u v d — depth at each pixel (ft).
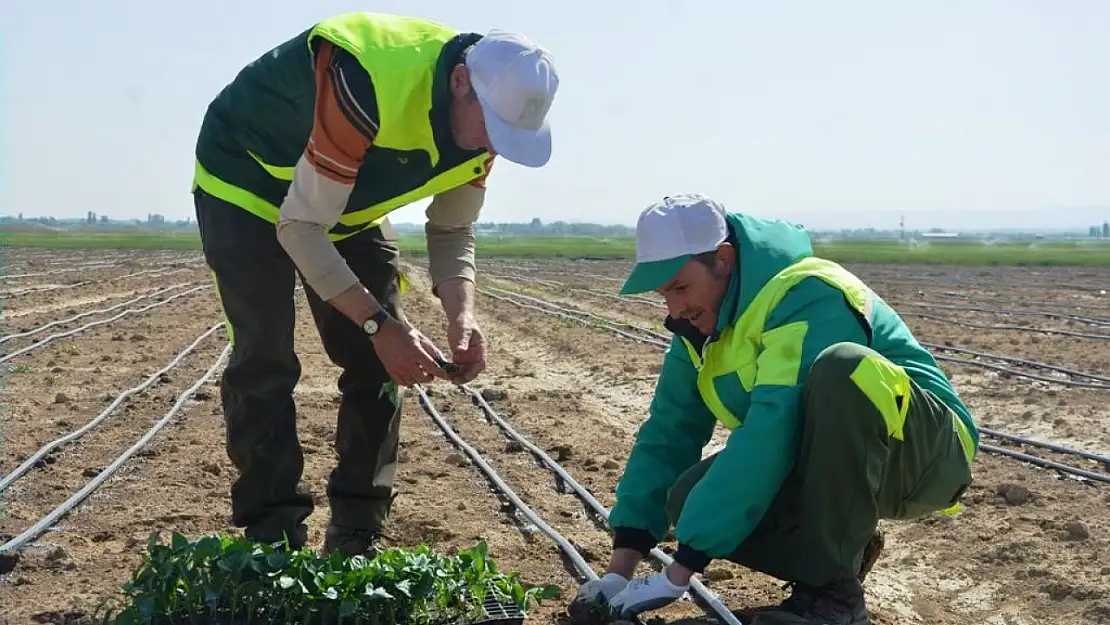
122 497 20.07
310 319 57.21
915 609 15.55
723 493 11.73
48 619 13.56
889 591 16.26
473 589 12.48
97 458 23.34
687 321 12.78
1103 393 33.94
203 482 21.24
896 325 12.86
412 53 12.19
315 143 12.19
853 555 12.28
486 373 39.91
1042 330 54.13
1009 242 526.57
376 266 14.78
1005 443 26.50
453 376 13.83
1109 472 23.34
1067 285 104.17
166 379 35.29
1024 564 16.94
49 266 120.06
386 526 16.78
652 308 72.74
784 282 12.16
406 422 29.09
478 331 14.26
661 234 11.98
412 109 12.26
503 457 24.94
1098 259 185.98
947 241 558.15
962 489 12.93
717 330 12.50
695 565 12.05
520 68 11.96
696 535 11.87
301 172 12.36
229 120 13.56
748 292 12.21
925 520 19.35
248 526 14.25
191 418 28.35
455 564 12.66
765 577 15.85
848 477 11.67
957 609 15.57
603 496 21.06
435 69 12.28
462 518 19.19
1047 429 28.35
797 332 11.96
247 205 13.58
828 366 11.37
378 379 14.88
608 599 12.94
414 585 12.12
